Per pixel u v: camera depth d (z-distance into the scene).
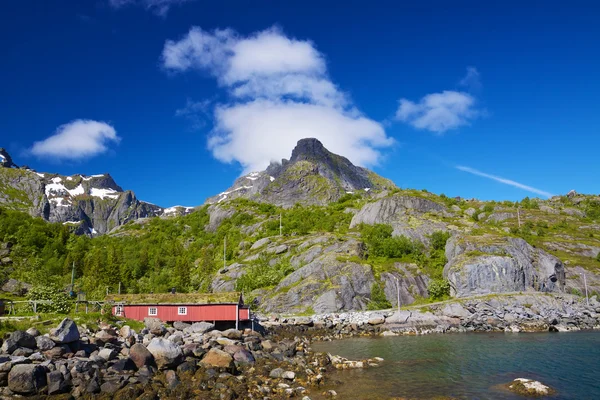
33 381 29.25
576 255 129.12
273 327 81.00
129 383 32.41
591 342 62.44
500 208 183.75
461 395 35.31
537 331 77.31
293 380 38.00
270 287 110.75
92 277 112.50
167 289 120.50
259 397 32.53
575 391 36.31
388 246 122.50
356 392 35.97
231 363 38.97
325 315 89.19
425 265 116.25
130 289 116.69
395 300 103.31
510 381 39.72
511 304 91.25
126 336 43.09
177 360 37.03
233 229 192.38
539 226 157.50
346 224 175.88
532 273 105.81
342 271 107.12
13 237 156.12
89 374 32.09
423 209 152.12
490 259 101.62
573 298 98.00
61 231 186.00
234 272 124.50
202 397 31.47
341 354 55.00
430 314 87.44
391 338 71.62
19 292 82.88
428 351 56.50
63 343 34.59
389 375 41.94
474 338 69.19
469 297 96.44
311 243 132.12
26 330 36.22
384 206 155.50
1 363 29.72
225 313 64.62
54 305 50.62
